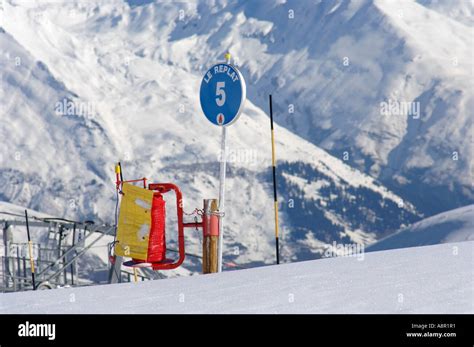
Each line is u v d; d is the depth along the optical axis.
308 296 12.91
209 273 20.55
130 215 22.08
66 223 46.66
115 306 13.54
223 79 22.16
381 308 11.20
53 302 14.79
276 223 21.75
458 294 11.71
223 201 22.27
